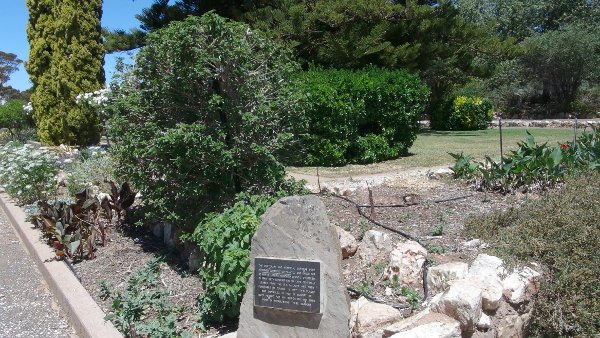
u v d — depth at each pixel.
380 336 3.60
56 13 15.28
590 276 4.14
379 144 11.91
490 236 5.12
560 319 4.00
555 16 36.56
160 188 5.54
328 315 3.47
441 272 4.15
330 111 11.10
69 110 15.31
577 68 29.28
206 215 4.78
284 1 16.09
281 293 3.58
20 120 22.25
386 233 5.32
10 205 9.70
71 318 4.88
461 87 24.62
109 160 9.48
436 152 13.47
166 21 17.12
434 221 5.93
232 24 5.49
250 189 5.70
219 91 5.57
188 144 5.18
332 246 3.52
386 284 4.44
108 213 7.16
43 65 15.59
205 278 4.21
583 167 6.99
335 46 15.77
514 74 30.89
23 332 4.76
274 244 3.64
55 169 10.02
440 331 3.38
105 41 17.66
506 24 36.28
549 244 4.53
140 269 5.67
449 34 18.67
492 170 7.14
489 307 3.73
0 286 5.95
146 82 5.72
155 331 4.13
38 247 6.88
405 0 18.39
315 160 11.46
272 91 5.78
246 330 3.71
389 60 16.64
